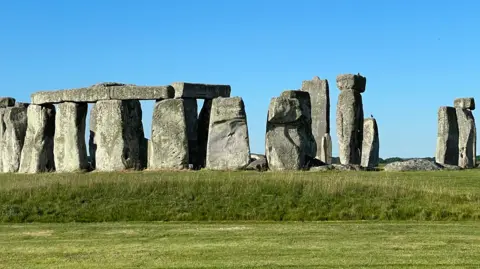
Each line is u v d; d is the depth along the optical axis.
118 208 25.64
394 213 24.59
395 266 17.55
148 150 38.00
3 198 26.61
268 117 35.88
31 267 18.03
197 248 19.77
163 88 37.00
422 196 25.66
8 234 22.41
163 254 19.12
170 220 24.86
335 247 19.64
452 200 25.33
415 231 21.78
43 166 40.34
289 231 22.02
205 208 25.45
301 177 28.30
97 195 26.62
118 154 37.44
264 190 26.48
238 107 36.22
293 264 17.86
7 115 42.97
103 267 17.91
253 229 22.47
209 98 40.75
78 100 38.62
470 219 24.08
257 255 18.83
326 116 44.66
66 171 38.22
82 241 21.08
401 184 27.20
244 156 35.91
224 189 26.56
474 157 45.56
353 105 41.19
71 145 38.72
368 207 25.06
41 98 40.31
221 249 19.58
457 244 19.86
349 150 41.09
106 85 39.44
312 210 25.05
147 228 23.00
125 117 37.72
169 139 36.59
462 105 45.66
